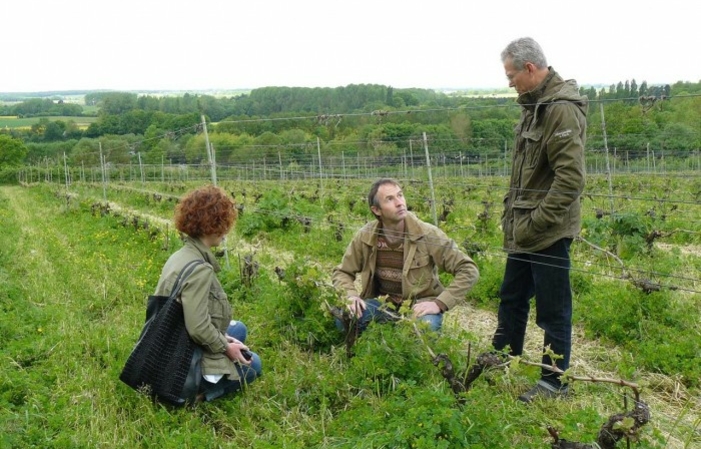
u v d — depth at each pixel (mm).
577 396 4879
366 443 3764
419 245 5516
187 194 4711
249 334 6156
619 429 3320
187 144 36031
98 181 39625
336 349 5637
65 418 4410
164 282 4613
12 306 7438
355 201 19125
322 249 11008
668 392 5152
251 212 13938
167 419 4480
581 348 6191
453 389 4156
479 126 27062
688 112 23688
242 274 7949
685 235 12773
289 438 4195
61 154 61656
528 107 4707
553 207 4484
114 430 4348
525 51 4484
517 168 4922
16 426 4188
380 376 4773
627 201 18422
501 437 3717
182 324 4582
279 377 5148
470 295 7859
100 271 9359
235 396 4883
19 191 38562
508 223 5059
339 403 4762
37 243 12797
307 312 5984
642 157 27312
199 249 4703
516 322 5230
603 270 8875
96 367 5477
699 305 7129
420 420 3740
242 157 33656
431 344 4660
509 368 4270
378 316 5441
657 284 6441
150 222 15188
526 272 5074
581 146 4406
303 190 25062
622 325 6418
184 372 4555
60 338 6137
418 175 31453
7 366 5402
